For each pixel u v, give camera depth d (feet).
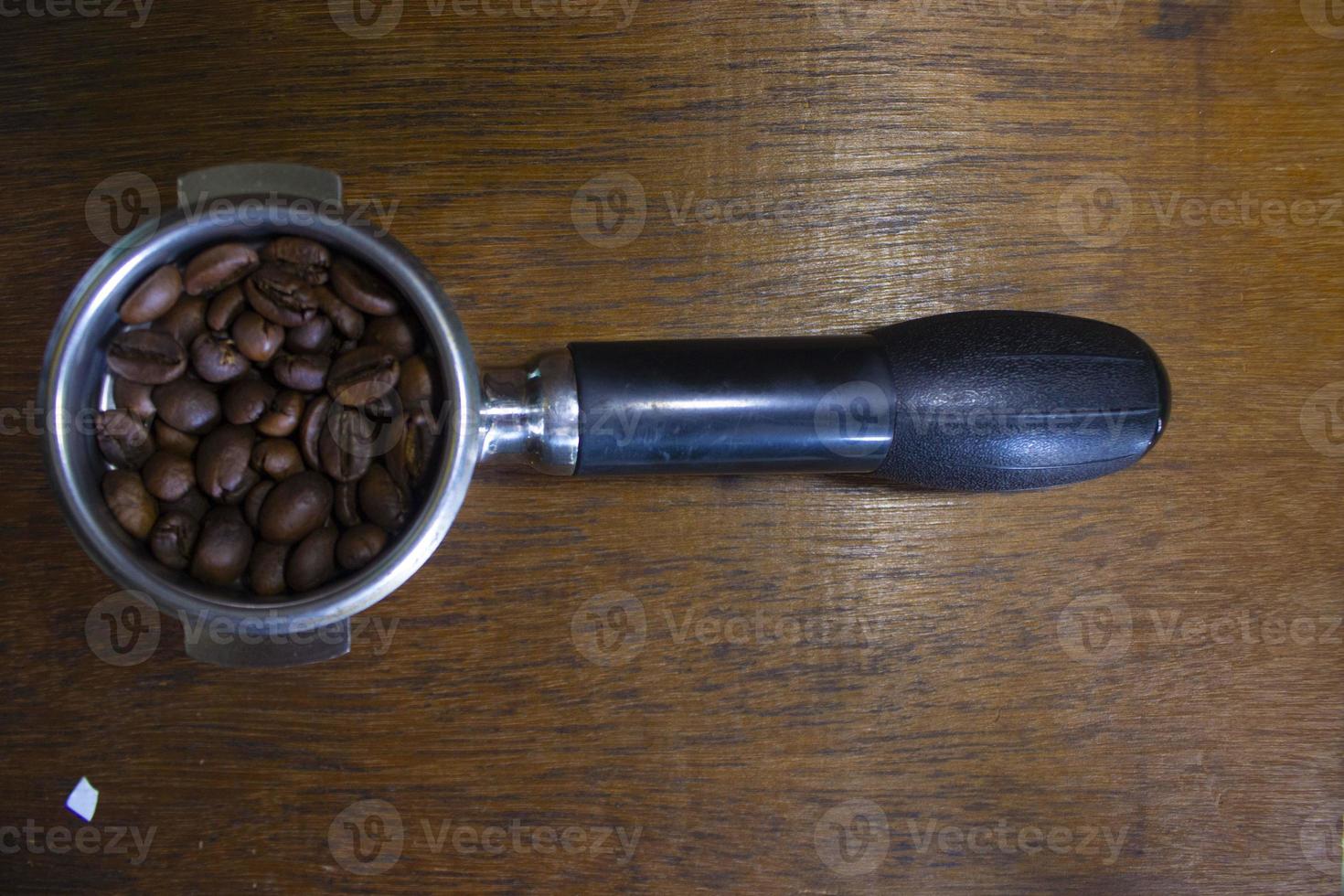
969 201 1.12
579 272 1.10
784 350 1.01
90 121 1.09
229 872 1.09
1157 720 1.13
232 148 1.09
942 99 1.12
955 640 1.12
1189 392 1.14
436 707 1.10
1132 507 1.13
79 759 1.09
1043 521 1.13
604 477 1.10
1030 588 1.12
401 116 1.10
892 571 1.11
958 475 1.03
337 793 1.09
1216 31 1.14
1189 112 1.14
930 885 1.11
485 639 1.10
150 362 0.95
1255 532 1.14
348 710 1.09
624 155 1.10
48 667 1.09
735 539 1.11
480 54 1.10
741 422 1.00
